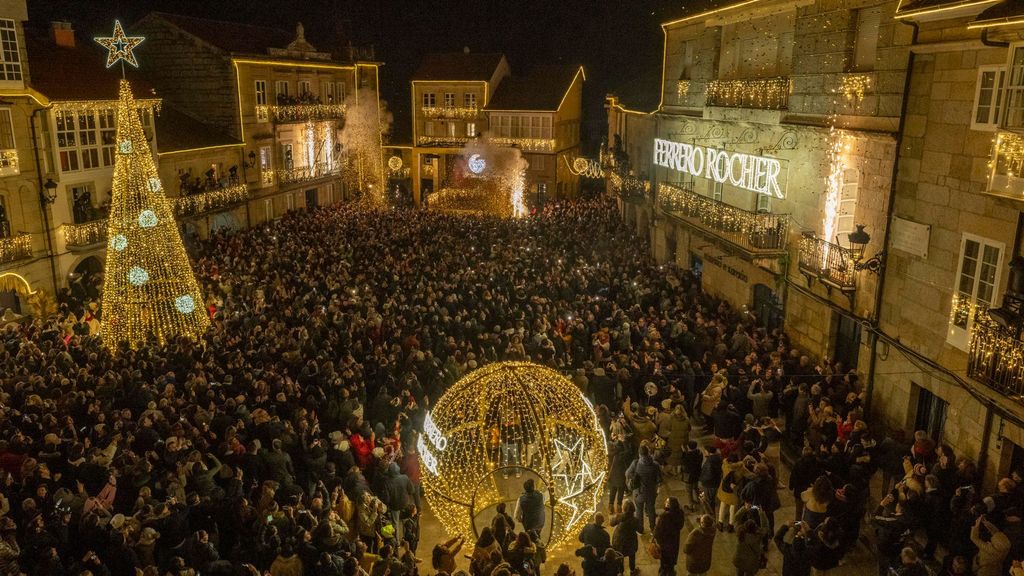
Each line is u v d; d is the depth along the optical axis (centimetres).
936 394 1225
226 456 1120
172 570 836
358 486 1070
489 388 1232
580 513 1156
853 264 1463
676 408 1306
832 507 999
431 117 5347
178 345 1622
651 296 2012
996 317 997
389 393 1412
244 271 2375
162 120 3369
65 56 2692
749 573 963
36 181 2378
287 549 875
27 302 2336
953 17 1176
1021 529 868
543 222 3300
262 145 3816
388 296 2055
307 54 4178
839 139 1545
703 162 2244
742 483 1088
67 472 1074
